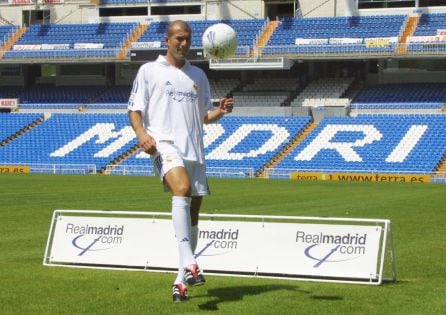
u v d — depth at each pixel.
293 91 65.19
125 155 58.56
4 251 14.76
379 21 64.50
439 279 11.70
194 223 10.11
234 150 57.06
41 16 74.56
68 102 69.19
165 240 12.14
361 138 55.91
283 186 41.81
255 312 8.95
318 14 67.56
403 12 64.94
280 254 11.62
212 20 69.19
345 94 63.56
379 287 10.80
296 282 11.15
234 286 10.77
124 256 12.30
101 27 70.81
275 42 65.25
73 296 9.89
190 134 9.77
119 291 10.28
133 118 9.62
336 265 11.26
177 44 9.74
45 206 26.81
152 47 66.44
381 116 57.94
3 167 58.28
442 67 63.22
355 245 11.25
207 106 10.17
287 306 9.33
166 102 9.71
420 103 59.47
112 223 12.49
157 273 11.80
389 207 27.36
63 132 62.47
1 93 71.69
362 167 52.78
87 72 72.00
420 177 49.75
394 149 54.12
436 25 62.38
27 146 61.31
